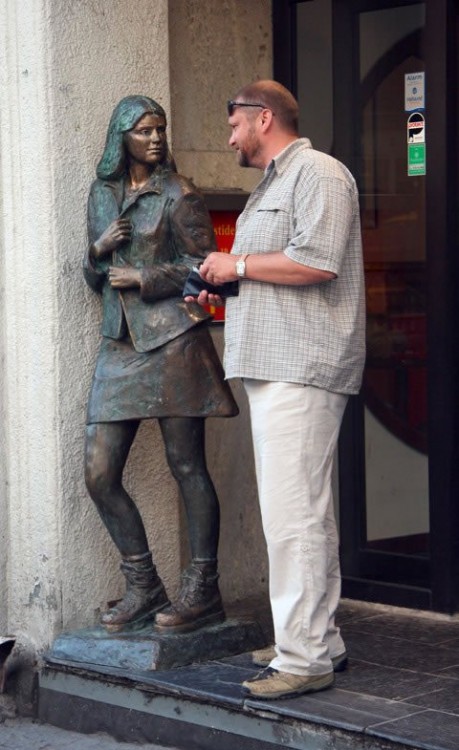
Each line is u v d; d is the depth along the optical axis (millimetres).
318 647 4344
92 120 5137
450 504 5441
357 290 4312
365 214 5754
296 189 4215
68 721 4953
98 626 5121
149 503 5328
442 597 5496
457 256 5426
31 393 5172
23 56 5074
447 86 5332
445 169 5348
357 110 5734
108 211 4953
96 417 4914
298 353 4199
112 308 4953
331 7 5762
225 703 4414
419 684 4527
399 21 5555
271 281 4176
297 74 5922
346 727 4090
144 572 5012
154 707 4652
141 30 5250
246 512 6023
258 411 4273
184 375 4844
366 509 5820
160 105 5273
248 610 5816
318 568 4273
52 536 5129
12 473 5297
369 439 5801
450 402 5410
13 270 5203
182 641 4820
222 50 5855
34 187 5082
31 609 5234
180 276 4844
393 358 5715
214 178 5871
